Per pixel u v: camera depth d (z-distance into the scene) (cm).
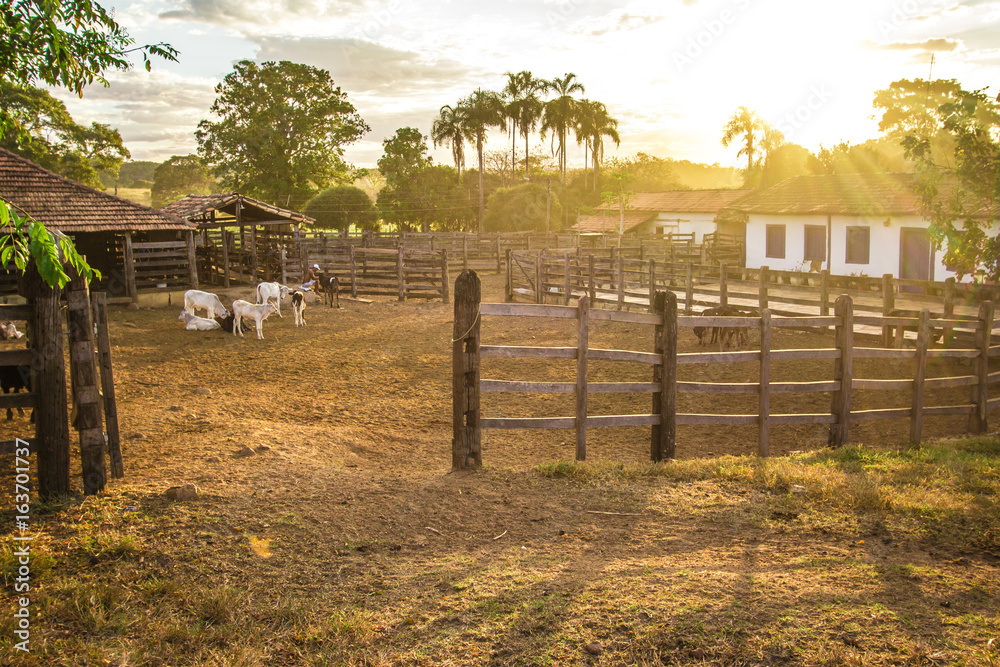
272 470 660
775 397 1161
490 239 3888
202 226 2655
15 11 490
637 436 961
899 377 1220
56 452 550
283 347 1602
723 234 3756
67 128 5441
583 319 693
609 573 435
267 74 5691
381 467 738
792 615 376
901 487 606
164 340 1659
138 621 374
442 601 400
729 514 548
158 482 605
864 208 2380
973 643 344
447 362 1445
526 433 972
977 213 1827
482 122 6019
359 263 2691
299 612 386
